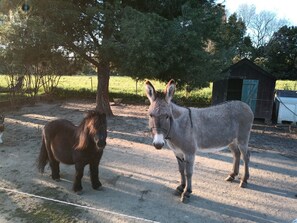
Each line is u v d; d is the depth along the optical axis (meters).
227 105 4.63
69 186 4.66
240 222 3.80
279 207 4.22
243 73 10.48
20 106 11.91
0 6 7.41
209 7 8.25
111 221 3.69
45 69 13.67
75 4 8.16
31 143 6.89
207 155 6.51
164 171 5.43
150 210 4.00
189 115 4.08
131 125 9.08
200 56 7.70
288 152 6.95
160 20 7.65
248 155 4.80
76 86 18.83
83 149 4.06
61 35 7.38
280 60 34.41
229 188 4.80
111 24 7.41
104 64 9.27
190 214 3.94
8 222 3.60
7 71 11.49
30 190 4.48
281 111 10.09
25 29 7.29
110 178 5.04
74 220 3.69
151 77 8.16
